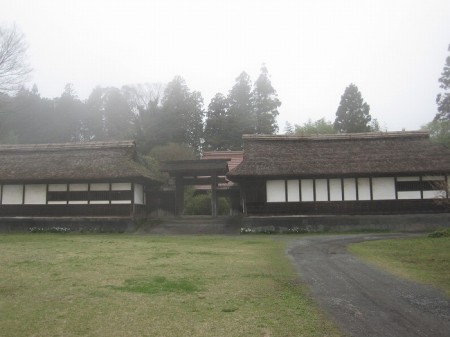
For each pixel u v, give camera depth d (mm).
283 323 6734
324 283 9766
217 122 57438
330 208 25812
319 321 6848
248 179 26266
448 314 7285
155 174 32906
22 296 8508
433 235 18703
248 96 61531
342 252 15047
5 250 15742
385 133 28625
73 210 27328
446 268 11609
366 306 7793
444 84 47781
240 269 11547
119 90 72750
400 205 25438
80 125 66188
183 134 57906
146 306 7734
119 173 26234
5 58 31828
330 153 27094
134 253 14945
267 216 25594
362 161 25953
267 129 59219
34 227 27125
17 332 6352
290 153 27281
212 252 15273
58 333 6312
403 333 6289
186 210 35562
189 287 9242
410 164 25203
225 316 7113
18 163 28750
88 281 9891
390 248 15547
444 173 25016
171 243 18766
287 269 11578
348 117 50219
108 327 6574
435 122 48938
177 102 59438
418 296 8555
